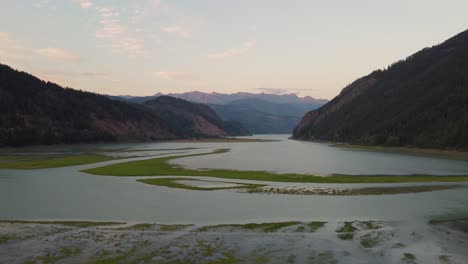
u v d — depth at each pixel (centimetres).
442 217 2845
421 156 9706
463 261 1872
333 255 1959
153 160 8062
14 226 2578
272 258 1909
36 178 5191
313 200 3569
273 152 11800
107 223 2683
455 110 13212
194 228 2530
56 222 2714
